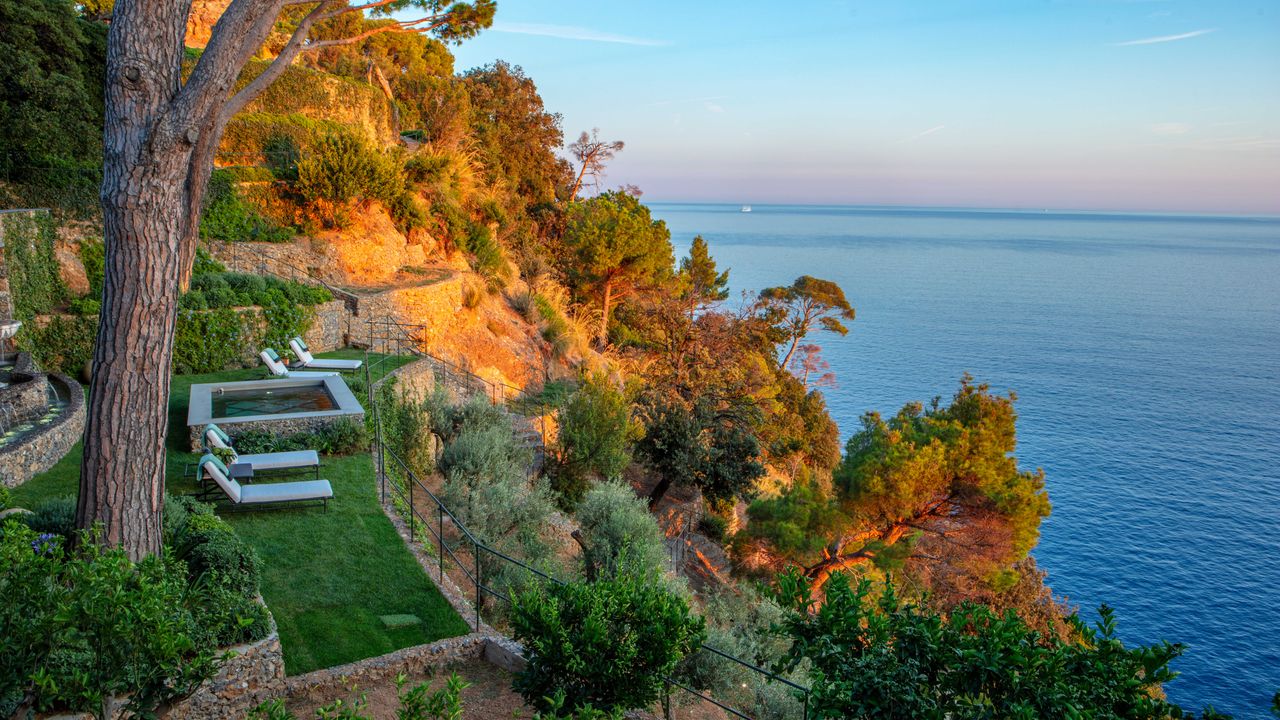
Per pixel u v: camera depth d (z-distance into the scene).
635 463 29.64
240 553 8.38
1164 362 136.75
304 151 27.61
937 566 25.14
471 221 33.84
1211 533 61.78
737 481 27.05
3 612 4.86
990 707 5.45
